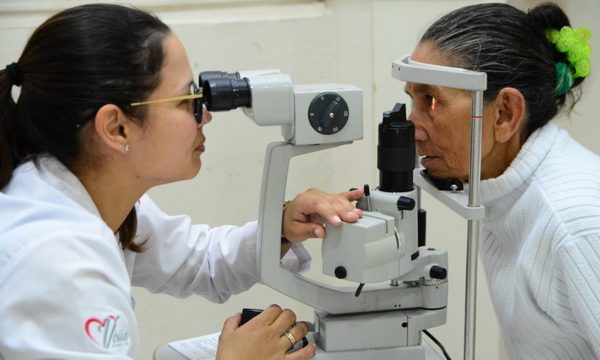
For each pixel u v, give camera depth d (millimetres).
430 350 1259
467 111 1142
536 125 1187
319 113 1094
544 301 1116
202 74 1097
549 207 1089
